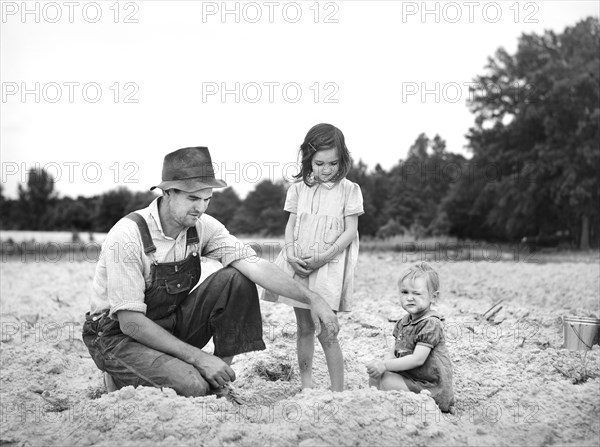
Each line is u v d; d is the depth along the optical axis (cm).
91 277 1095
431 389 380
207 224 409
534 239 3684
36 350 539
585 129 3475
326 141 416
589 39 3847
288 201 444
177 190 379
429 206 3198
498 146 3719
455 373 452
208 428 329
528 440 343
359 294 840
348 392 355
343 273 425
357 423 332
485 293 877
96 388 456
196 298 396
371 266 1236
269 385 434
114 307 375
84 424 344
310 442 319
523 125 3631
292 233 437
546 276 1042
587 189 3375
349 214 427
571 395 394
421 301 391
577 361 464
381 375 389
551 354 484
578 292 841
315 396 358
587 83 3500
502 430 355
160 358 375
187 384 366
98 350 394
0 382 469
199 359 376
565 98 3525
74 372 505
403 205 2962
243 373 459
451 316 654
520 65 3819
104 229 2889
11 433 364
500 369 462
